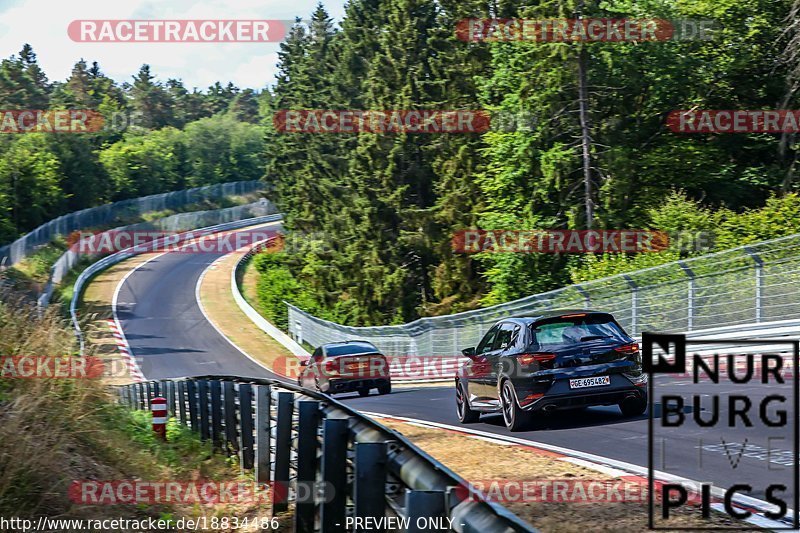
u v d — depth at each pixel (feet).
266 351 390.42
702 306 170.40
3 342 66.64
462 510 30.27
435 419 115.96
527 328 91.61
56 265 484.33
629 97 298.97
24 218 565.12
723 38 291.58
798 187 266.98
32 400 60.23
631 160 282.15
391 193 432.66
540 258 308.19
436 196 437.58
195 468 81.20
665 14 283.79
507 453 76.43
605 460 67.26
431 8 444.14
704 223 231.71
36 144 654.94
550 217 307.17
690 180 290.15
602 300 203.41
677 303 178.29
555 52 280.10
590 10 282.56
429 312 408.26
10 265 435.12
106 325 431.84
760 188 290.76
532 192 310.04
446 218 397.60
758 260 157.38
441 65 425.28
